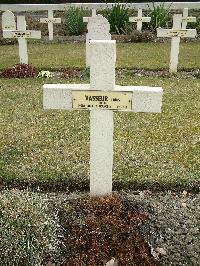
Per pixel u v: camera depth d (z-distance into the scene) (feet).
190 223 14.40
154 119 24.04
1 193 14.94
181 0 72.28
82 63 38.34
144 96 13.17
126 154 19.60
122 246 12.96
